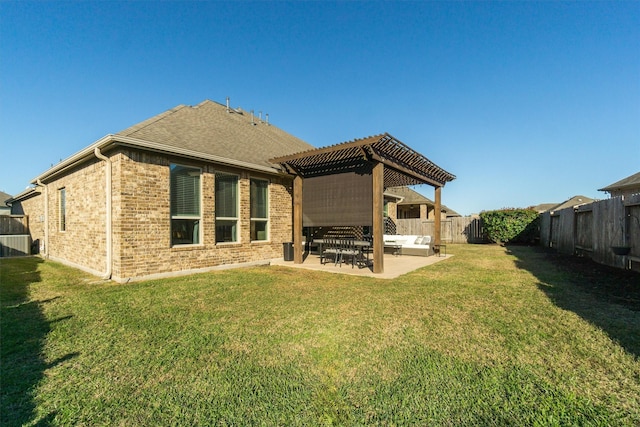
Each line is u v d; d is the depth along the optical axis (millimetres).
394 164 9141
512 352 3193
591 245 9961
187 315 4590
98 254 8133
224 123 12406
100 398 2486
